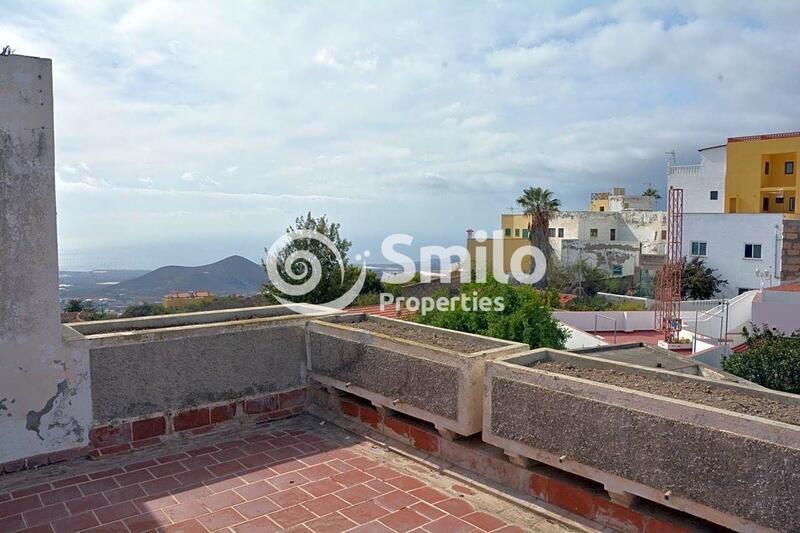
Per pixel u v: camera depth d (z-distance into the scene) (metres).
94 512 4.16
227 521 4.03
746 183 35.50
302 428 5.95
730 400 3.58
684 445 3.21
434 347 4.85
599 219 42.31
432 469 4.84
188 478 4.75
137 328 6.24
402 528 3.91
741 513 2.98
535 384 4.02
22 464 4.79
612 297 31.27
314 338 6.23
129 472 4.86
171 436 5.53
